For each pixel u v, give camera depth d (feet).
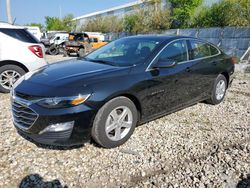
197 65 14.93
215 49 17.39
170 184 8.91
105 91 10.25
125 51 13.62
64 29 184.96
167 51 13.29
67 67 12.33
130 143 11.71
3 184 8.59
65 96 9.57
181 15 84.79
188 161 10.42
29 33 19.97
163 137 12.46
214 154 10.98
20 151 10.67
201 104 18.01
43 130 9.64
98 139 10.58
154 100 12.34
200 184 8.94
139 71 11.71
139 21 98.43
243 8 62.39
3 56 18.62
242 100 19.54
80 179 9.04
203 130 13.51
